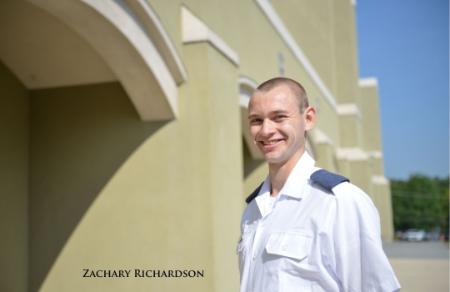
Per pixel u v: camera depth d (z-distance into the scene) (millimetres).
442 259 16578
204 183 5543
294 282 1943
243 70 8422
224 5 7516
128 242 5730
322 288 1923
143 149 5816
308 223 1979
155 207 5688
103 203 5863
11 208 5781
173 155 5699
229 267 5910
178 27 5711
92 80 6016
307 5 18266
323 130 18031
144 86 5371
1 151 5680
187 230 5539
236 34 8094
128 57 4977
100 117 5988
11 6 4973
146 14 4895
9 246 5707
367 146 35875
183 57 5754
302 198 2064
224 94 6223
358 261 1909
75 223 5922
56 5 4133
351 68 25062
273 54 10789
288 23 14250
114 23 4465
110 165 5902
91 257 5820
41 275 5938
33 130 6168
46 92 6188
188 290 5453
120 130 5910
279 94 2125
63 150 6055
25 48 5574
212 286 5375
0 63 5730
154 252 5625
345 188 1980
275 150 2131
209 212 5488
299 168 2141
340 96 25062
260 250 2080
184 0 5938
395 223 69312
